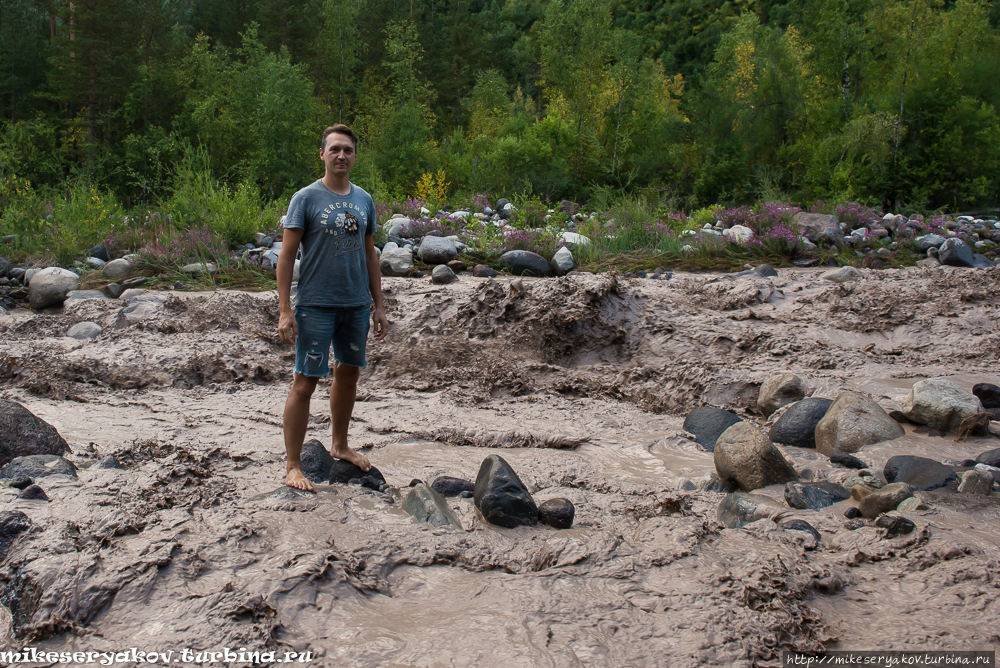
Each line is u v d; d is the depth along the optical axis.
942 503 3.37
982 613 2.36
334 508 3.22
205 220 12.01
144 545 2.67
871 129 18.64
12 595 2.45
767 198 16.70
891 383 5.66
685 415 5.54
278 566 2.56
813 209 16.03
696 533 2.90
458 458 4.46
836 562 2.79
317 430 4.98
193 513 3.14
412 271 10.44
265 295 8.27
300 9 36.25
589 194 20.88
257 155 19.70
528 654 2.12
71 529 2.78
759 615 2.33
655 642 2.20
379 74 35.84
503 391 6.13
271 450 4.38
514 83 58.53
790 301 8.10
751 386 5.67
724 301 8.13
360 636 2.23
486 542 2.95
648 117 22.16
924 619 2.37
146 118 26.50
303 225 3.52
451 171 21.41
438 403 5.77
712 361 6.30
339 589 2.49
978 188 18.44
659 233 12.30
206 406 5.57
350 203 3.63
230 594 2.37
